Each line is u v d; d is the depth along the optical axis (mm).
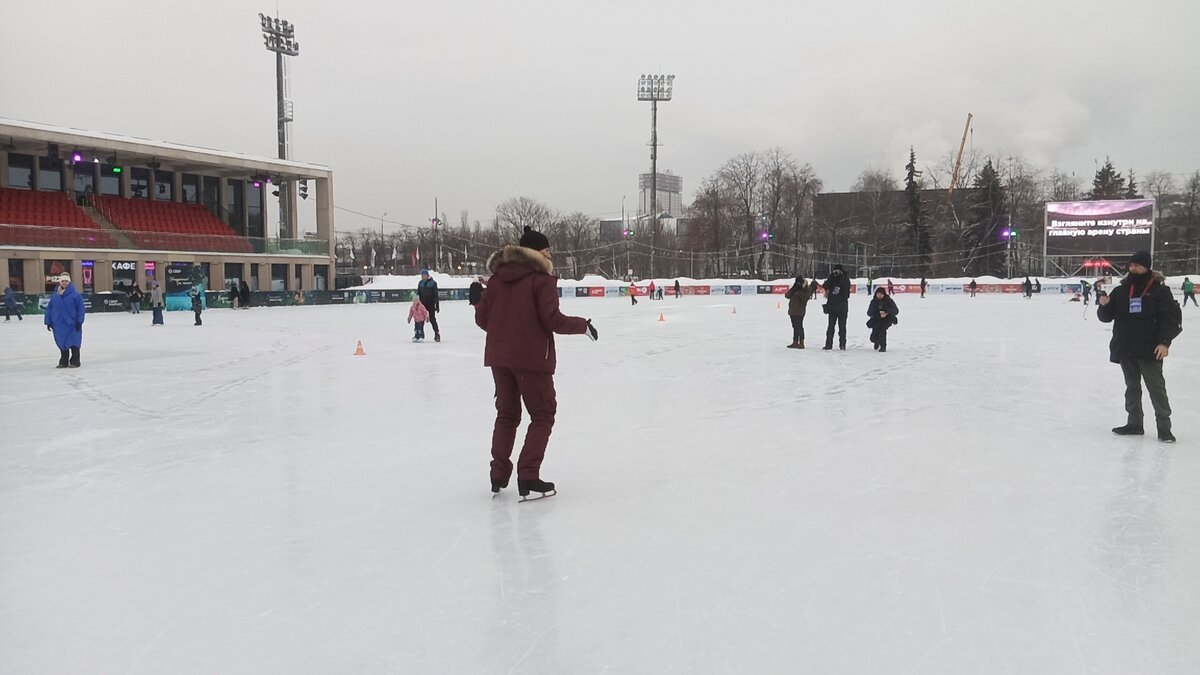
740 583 3352
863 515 4328
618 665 2643
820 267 71438
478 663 2660
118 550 3830
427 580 3412
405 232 95000
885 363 12523
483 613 3066
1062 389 9469
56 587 3363
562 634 2877
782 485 4980
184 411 8141
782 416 7602
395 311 34750
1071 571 3480
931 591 3256
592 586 3328
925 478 5152
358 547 3854
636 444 6277
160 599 3230
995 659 2662
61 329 12312
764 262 70938
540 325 4527
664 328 21906
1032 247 72125
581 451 6023
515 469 5520
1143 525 4141
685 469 5426
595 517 4320
